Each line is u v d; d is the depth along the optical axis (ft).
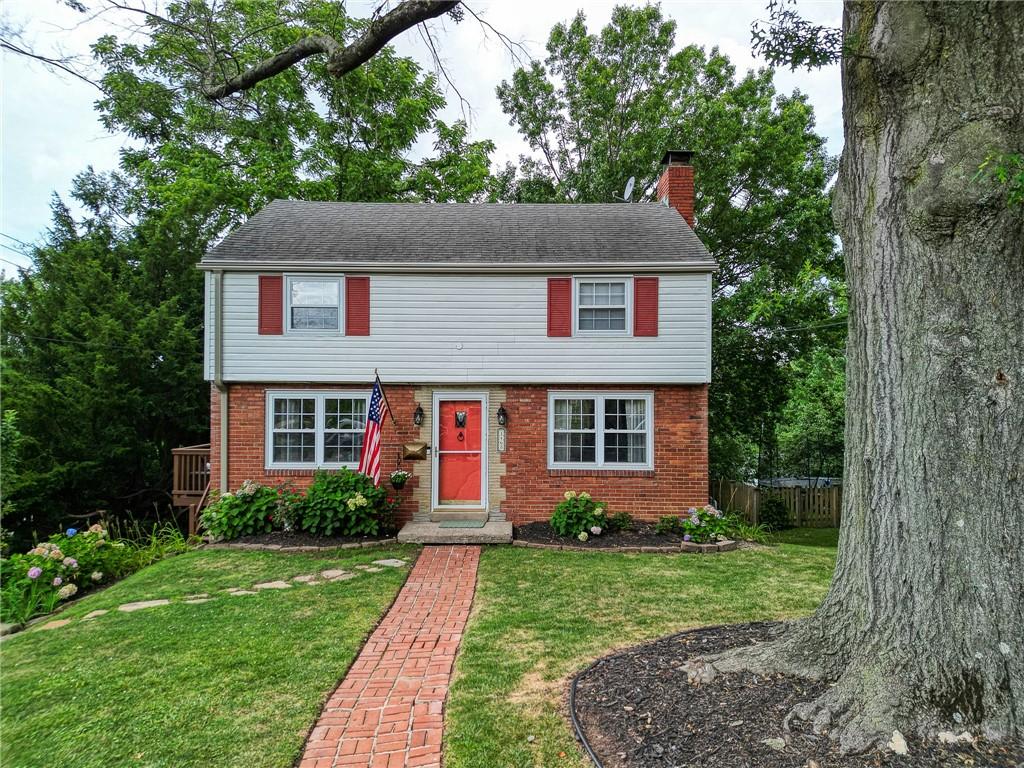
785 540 41.93
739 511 46.88
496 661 14.69
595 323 35.32
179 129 53.93
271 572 24.45
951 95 9.68
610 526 32.91
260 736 11.21
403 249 36.19
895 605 10.26
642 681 12.12
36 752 10.73
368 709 12.27
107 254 54.75
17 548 40.42
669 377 34.60
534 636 16.53
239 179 58.18
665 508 34.60
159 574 24.22
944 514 9.77
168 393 49.98
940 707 9.30
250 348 34.60
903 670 9.82
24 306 49.37
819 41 11.13
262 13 41.93
